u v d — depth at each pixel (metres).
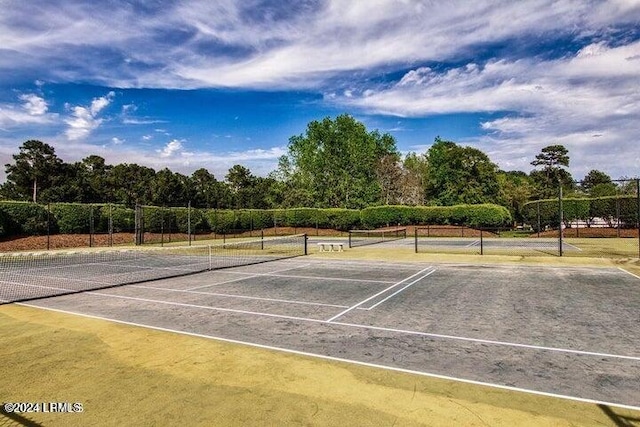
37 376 5.38
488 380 5.16
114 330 7.68
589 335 7.13
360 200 58.09
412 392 4.79
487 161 58.34
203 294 11.48
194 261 21.02
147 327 7.89
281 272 16.22
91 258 22.83
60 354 6.29
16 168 60.66
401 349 6.44
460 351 6.32
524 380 5.16
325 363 5.83
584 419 4.11
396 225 46.06
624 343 6.66
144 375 5.39
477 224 42.47
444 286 12.45
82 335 7.35
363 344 6.73
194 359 6.02
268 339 7.04
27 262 20.83
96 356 6.18
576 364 5.72
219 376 5.34
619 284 12.37
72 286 13.16
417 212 44.81
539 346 6.54
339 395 4.72
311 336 7.21
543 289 11.68
